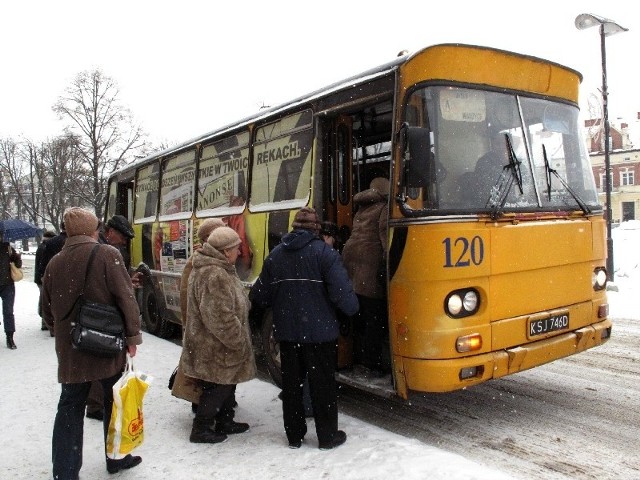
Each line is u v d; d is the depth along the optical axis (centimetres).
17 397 629
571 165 566
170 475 429
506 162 507
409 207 469
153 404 594
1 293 899
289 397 467
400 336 473
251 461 446
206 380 477
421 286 458
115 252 421
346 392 649
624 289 1370
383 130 691
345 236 615
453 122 486
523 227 491
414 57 483
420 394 624
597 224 563
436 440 495
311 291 457
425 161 451
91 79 4000
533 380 659
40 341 963
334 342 466
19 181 5569
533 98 543
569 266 530
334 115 593
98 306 405
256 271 692
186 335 490
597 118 3662
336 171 612
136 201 1119
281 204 650
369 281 542
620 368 701
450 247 454
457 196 472
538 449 466
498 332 472
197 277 477
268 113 682
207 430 491
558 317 514
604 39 1473
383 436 478
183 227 891
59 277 410
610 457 446
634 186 5962
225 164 784
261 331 659
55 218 4972
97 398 556
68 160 4688
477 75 505
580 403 575
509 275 483
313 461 438
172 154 950
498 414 552
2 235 897
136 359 786
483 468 405
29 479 434
